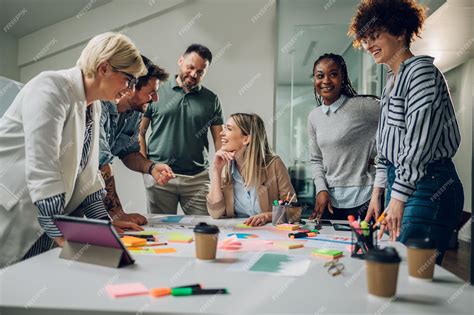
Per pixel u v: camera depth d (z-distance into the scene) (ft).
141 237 4.32
